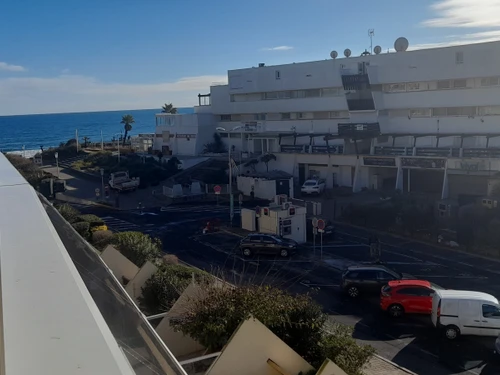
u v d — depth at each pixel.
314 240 29.64
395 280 20.62
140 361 7.31
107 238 23.80
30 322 3.02
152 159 64.44
